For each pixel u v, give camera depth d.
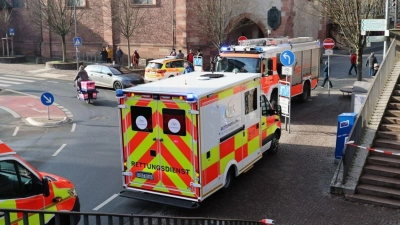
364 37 22.03
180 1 35.38
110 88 27.59
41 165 13.80
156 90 9.88
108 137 17.12
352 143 11.13
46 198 7.23
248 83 11.65
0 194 6.56
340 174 11.61
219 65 19.36
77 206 8.02
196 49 35.88
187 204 9.73
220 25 32.94
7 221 3.85
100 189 11.77
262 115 13.16
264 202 10.77
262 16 35.81
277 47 20.11
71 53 41.06
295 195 11.17
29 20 41.84
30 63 39.34
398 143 11.98
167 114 9.70
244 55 18.94
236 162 11.21
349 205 10.59
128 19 34.88
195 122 9.44
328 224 9.62
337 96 24.94
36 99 24.62
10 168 6.72
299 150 14.95
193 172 9.66
